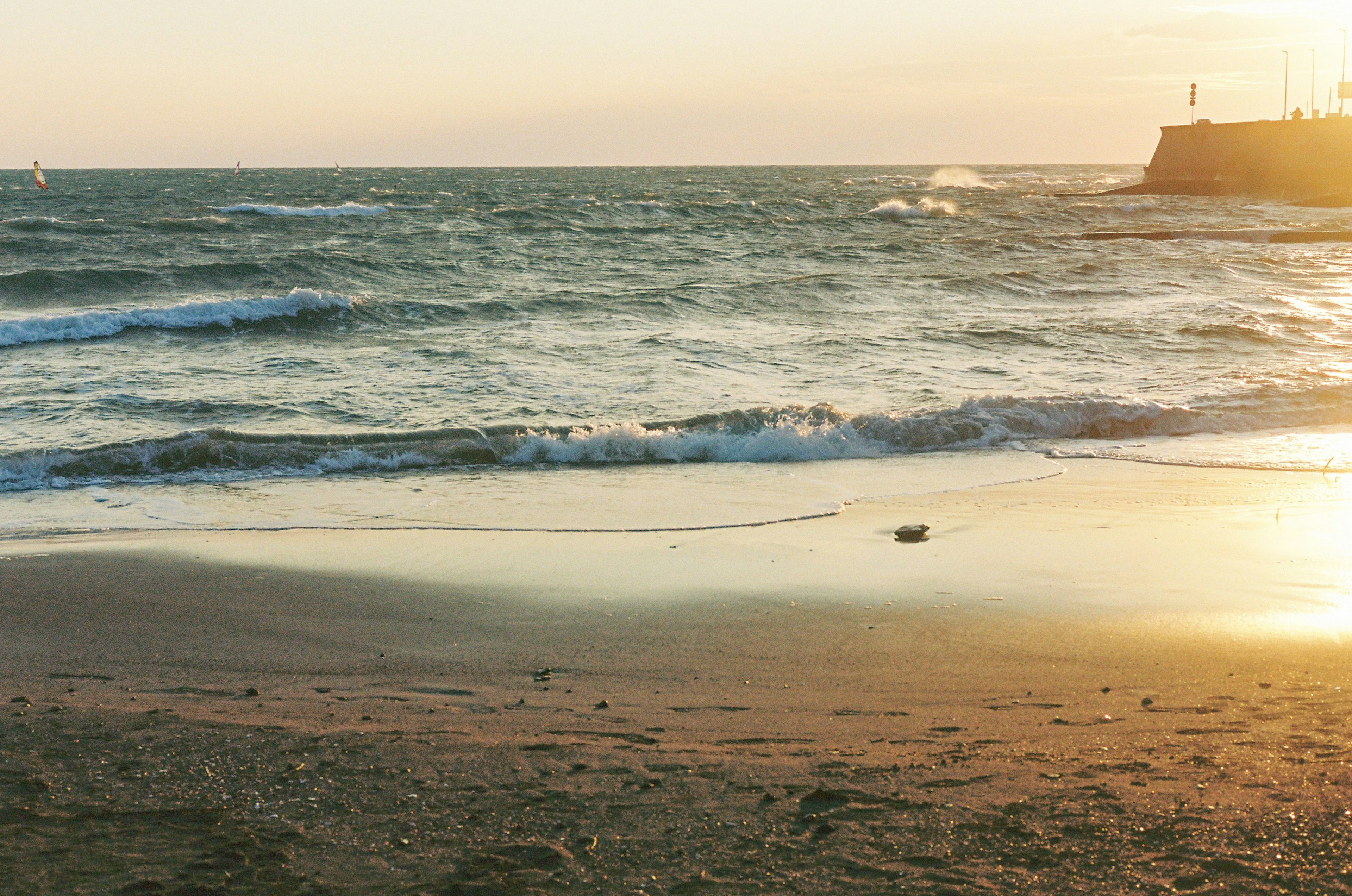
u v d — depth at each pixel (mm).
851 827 3557
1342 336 20234
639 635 6352
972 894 3090
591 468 12016
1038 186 114812
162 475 11414
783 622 6586
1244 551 8375
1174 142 92250
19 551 8414
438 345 19328
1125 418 13758
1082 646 6043
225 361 17938
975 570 7832
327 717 4848
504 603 7070
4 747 4340
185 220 43844
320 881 3260
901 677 5508
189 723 4699
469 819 3680
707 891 3160
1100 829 3469
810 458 12492
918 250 36250
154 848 3469
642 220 54281
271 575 7754
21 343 19703
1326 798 3625
